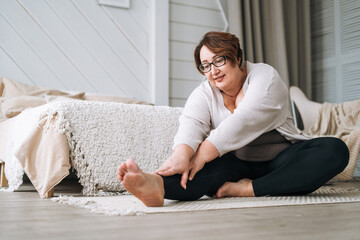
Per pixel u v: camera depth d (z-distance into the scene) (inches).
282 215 39.3
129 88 140.7
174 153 50.1
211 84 60.2
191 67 150.2
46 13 130.6
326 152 52.3
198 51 57.2
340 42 159.6
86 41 135.3
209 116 59.2
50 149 62.9
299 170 53.1
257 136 54.5
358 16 152.6
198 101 58.9
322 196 58.0
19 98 99.9
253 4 154.3
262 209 44.3
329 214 40.0
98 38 137.0
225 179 54.7
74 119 65.7
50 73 130.3
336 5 161.6
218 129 52.5
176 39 147.7
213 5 155.3
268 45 157.2
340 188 79.6
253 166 59.9
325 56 166.6
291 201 50.9
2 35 125.2
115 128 69.1
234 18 149.9
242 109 53.2
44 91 116.0
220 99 59.9
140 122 71.8
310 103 134.3
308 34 164.9
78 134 65.6
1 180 86.6
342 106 129.0
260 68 58.5
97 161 66.7
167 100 143.2
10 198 61.2
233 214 40.2
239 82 58.5
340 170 52.7
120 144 69.1
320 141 53.5
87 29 135.6
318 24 169.9
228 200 51.9
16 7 127.2
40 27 129.6
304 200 52.2
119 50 139.8
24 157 63.1
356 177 134.1
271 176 54.2
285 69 153.3
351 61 154.8
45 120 64.9
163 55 143.3
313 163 52.6
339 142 53.0
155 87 141.3
